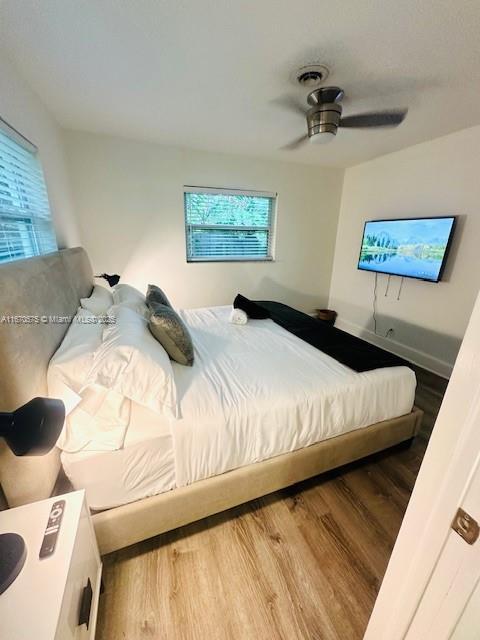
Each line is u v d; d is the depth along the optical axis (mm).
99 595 1017
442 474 502
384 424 1639
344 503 1494
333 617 1044
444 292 2863
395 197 3275
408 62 1587
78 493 923
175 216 3320
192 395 1356
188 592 1101
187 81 1811
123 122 2479
